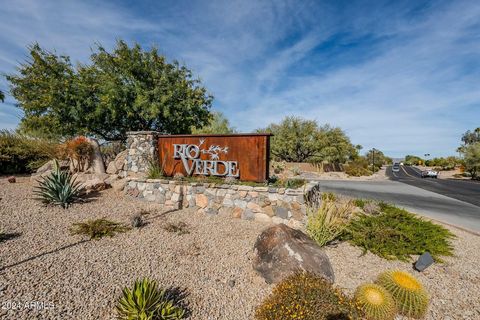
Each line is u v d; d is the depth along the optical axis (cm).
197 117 1426
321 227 475
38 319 241
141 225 523
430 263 394
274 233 384
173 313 260
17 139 1049
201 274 354
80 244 411
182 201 674
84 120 1183
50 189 596
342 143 3344
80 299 276
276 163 1798
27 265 331
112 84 1134
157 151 798
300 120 3259
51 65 1176
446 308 308
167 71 1369
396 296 291
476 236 592
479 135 6100
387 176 3150
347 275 378
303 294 262
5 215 505
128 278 326
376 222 569
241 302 300
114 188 775
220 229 537
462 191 1530
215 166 709
